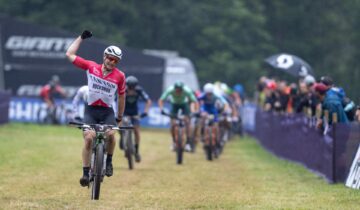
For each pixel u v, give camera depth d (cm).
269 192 2511
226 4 11669
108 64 2164
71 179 2764
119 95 2217
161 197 2356
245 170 3303
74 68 7062
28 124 5981
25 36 7081
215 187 2645
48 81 7088
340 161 2739
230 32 11569
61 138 4759
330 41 12338
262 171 3266
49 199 2245
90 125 2161
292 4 12625
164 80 6881
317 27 12550
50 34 7075
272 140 4525
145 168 3309
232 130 5794
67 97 7056
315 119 3175
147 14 11375
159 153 4184
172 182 2781
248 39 11681
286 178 2973
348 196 2369
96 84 2178
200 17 11562
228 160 3888
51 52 7081
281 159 4019
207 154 3834
